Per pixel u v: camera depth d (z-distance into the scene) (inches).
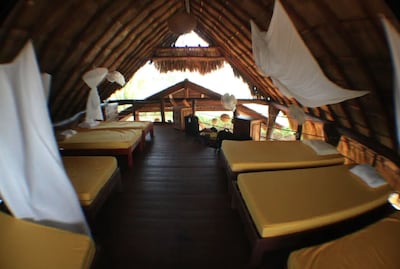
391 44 40.8
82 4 90.4
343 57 85.9
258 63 82.7
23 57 44.3
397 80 41.1
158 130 221.0
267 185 78.2
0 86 44.5
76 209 59.4
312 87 82.0
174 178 119.0
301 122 144.3
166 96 286.8
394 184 100.5
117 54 156.7
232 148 117.4
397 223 60.9
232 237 76.4
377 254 51.1
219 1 125.3
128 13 120.0
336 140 134.4
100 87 189.8
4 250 49.9
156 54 226.1
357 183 80.4
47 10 79.4
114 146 126.0
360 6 59.5
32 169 52.0
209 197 100.8
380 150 99.7
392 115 88.0
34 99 46.3
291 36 65.2
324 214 63.1
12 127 48.1
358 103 100.5
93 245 55.9
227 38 166.4
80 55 120.6
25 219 58.9
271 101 229.8
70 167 92.4
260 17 106.6
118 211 90.3
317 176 85.3
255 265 64.6
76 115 172.4
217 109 291.1
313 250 52.5
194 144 176.4
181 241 74.6
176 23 123.8
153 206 93.9
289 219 60.8
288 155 107.3
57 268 46.8
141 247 72.0
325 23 77.2
